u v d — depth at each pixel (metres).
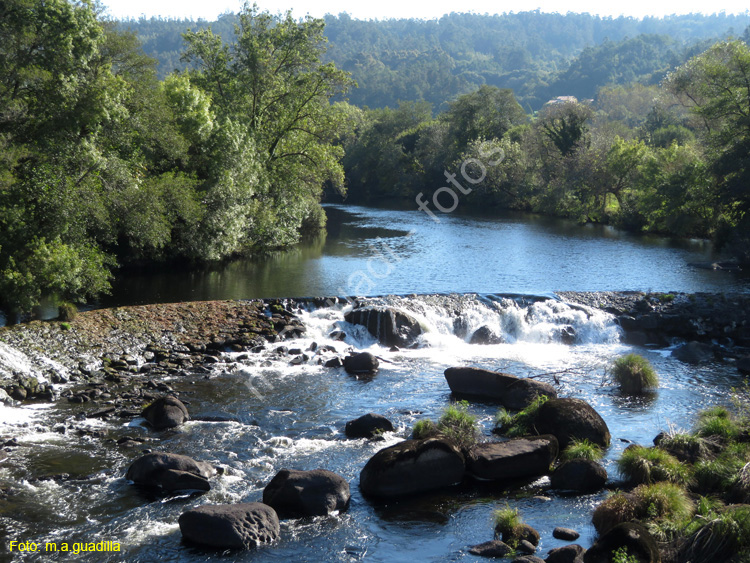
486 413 19.92
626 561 10.87
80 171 31.11
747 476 13.70
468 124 100.19
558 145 83.38
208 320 27.69
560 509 14.04
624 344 29.06
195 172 40.97
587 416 17.45
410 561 12.12
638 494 13.41
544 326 29.42
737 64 53.66
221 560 12.06
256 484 15.05
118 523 13.23
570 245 53.03
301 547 12.60
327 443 17.44
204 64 52.50
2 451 16.03
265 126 53.25
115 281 35.97
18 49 29.75
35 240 26.77
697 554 11.30
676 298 32.25
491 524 13.47
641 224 64.94
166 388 21.41
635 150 73.25
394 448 15.20
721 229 50.91
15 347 22.47
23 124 30.58
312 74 52.06
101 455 16.27
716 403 20.81
